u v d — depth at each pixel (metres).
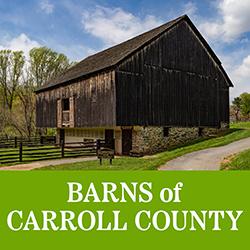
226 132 30.08
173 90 27.33
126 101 24.44
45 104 34.84
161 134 26.48
